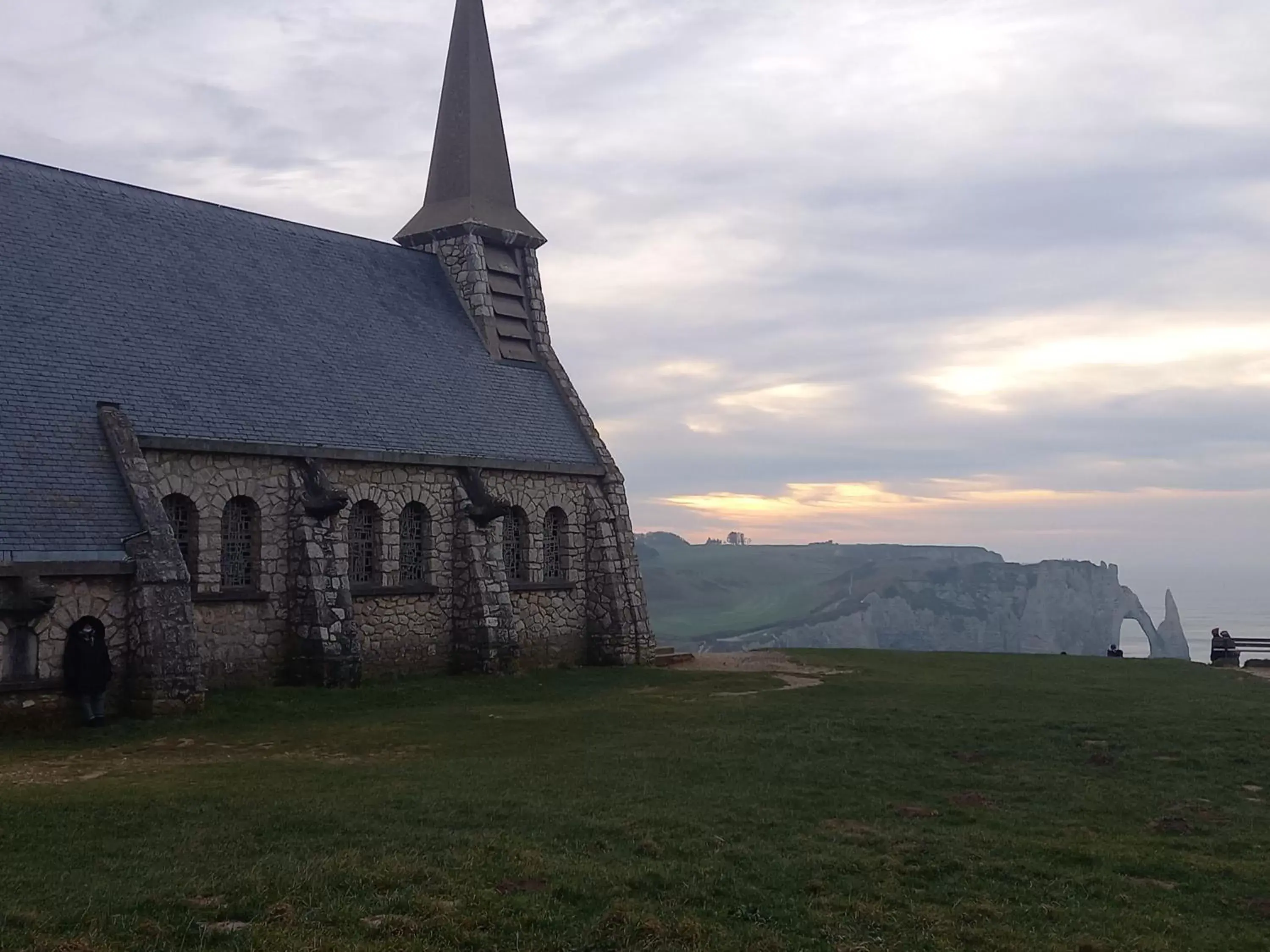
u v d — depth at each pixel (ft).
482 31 142.00
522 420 122.93
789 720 75.05
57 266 92.38
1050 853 43.91
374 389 109.09
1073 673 108.88
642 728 73.20
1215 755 62.90
